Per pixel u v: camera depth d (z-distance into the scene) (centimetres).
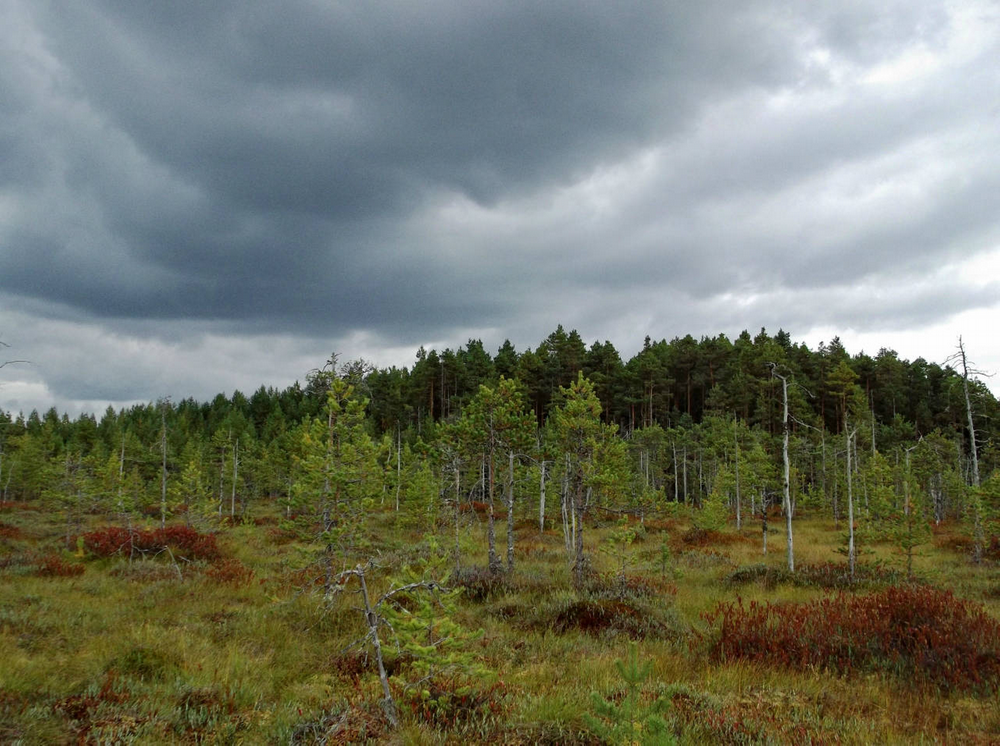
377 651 664
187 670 902
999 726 710
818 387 6334
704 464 5491
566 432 1897
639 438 5497
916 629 1012
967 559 2500
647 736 516
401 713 661
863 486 3600
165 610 1392
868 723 718
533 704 711
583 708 703
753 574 1981
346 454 1738
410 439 6216
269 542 2855
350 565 1789
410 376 7875
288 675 940
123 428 7700
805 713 748
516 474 2462
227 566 1953
